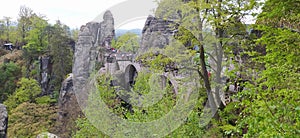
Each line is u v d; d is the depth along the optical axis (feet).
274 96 14.29
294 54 17.63
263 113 12.41
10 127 76.59
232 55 29.27
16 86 122.72
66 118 58.29
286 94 13.87
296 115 11.55
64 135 52.54
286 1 16.20
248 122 12.97
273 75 17.04
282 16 18.65
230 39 29.40
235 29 30.14
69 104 59.98
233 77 26.73
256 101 13.93
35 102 107.45
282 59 18.92
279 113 12.01
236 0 28.84
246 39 30.76
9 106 101.09
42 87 119.44
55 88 115.75
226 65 28.66
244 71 28.48
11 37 175.22
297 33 17.90
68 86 75.66
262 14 19.29
